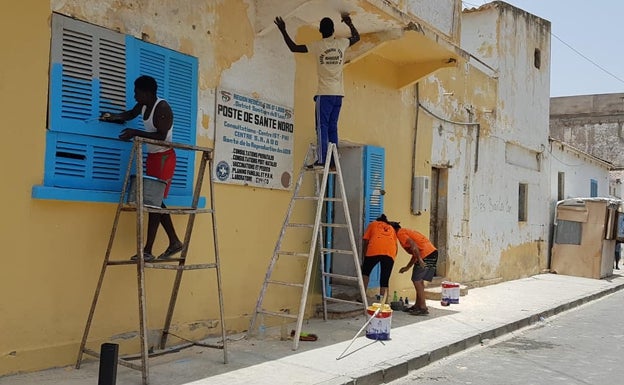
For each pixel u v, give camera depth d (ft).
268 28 24.66
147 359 16.51
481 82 45.88
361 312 29.32
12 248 16.74
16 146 16.78
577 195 69.62
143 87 18.62
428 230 38.11
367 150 31.81
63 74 17.81
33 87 17.13
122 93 19.43
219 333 23.27
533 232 55.98
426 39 29.81
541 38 56.75
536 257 56.65
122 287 19.70
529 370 22.59
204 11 22.56
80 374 17.20
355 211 31.99
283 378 18.33
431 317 31.19
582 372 22.39
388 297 34.19
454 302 36.01
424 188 36.29
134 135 18.19
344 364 20.47
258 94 25.02
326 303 28.45
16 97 16.76
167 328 20.51
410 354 22.62
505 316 32.60
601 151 94.94
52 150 17.57
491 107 47.44
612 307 40.83
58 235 17.85
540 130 57.26
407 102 35.99
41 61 17.30
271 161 25.66
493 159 47.73
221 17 23.29
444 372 22.07
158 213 18.63
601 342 28.35
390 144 34.37
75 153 18.16
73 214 18.25
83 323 18.53
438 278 40.27
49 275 17.63
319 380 18.33
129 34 19.74
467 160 43.55
